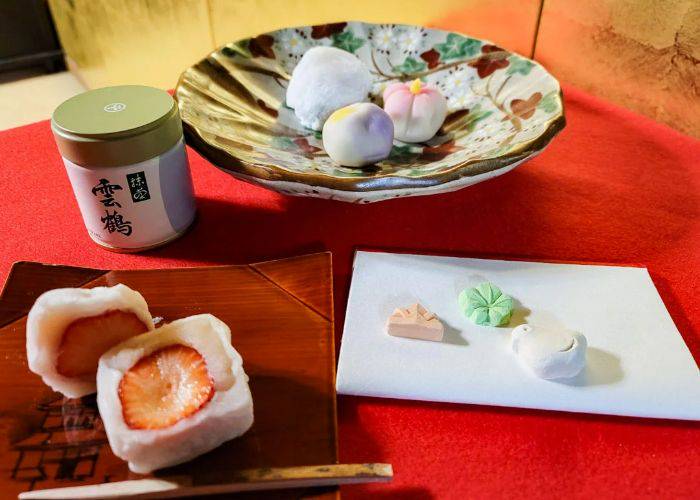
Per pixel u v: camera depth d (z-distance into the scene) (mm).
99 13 949
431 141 370
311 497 184
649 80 425
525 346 230
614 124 428
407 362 233
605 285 275
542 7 471
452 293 269
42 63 1231
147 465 188
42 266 268
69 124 257
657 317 258
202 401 194
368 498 194
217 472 186
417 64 422
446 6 544
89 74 1111
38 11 1169
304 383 222
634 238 320
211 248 307
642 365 234
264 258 302
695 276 293
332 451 199
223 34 738
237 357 207
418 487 197
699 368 241
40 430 205
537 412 222
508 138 321
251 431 204
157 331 213
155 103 278
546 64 496
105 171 265
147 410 192
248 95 388
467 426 217
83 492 179
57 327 202
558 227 328
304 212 339
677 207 345
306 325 246
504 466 204
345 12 612
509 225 329
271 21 677
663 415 218
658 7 394
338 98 367
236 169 284
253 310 253
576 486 197
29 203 339
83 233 315
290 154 344
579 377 229
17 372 225
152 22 828
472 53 404
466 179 281
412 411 222
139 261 295
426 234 322
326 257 273
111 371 201
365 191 276
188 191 305
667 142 408
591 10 436
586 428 216
